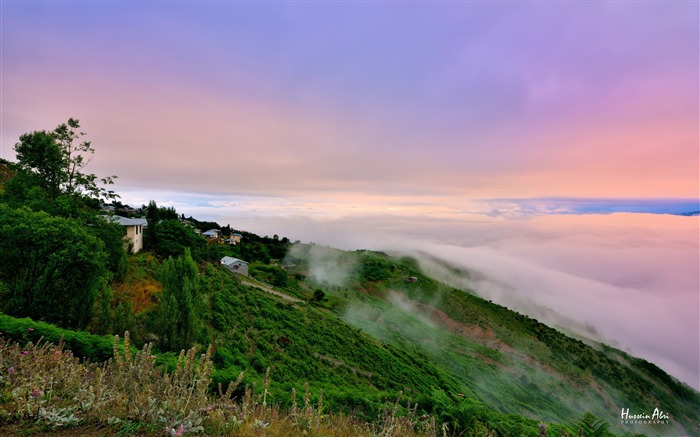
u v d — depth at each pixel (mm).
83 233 20062
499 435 8633
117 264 32094
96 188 39250
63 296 18688
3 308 17438
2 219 18109
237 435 4059
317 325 45000
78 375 4949
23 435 3629
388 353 46688
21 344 11523
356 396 11477
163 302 21078
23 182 34719
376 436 5359
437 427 6688
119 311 19938
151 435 3795
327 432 5023
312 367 29656
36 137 34719
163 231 53188
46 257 18109
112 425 3955
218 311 33562
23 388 4227
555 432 9500
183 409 4078
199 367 4598
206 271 48781
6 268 17969
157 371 4641
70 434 3732
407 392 33125
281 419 5129
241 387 11250
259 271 98375
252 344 29562
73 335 12883
